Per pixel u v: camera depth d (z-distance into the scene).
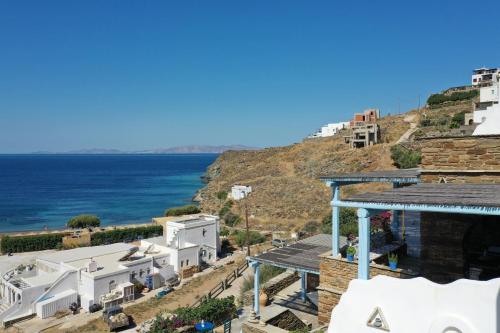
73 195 128.62
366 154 74.00
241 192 79.31
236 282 33.41
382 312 7.34
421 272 13.17
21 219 88.44
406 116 92.94
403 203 9.70
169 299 34.22
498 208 8.38
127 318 29.02
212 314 22.91
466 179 13.61
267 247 49.28
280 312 17.05
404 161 62.34
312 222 58.00
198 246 44.41
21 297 33.25
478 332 6.24
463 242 12.70
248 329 16.39
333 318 7.91
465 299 6.51
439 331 6.61
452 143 13.91
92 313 33.16
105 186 156.00
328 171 75.19
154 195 125.69
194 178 187.88
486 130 16.11
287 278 22.88
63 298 33.94
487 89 64.31
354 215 37.09
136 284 37.50
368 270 10.78
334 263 14.16
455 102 89.88
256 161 104.38
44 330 30.23
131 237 62.38
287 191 73.62
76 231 64.06
